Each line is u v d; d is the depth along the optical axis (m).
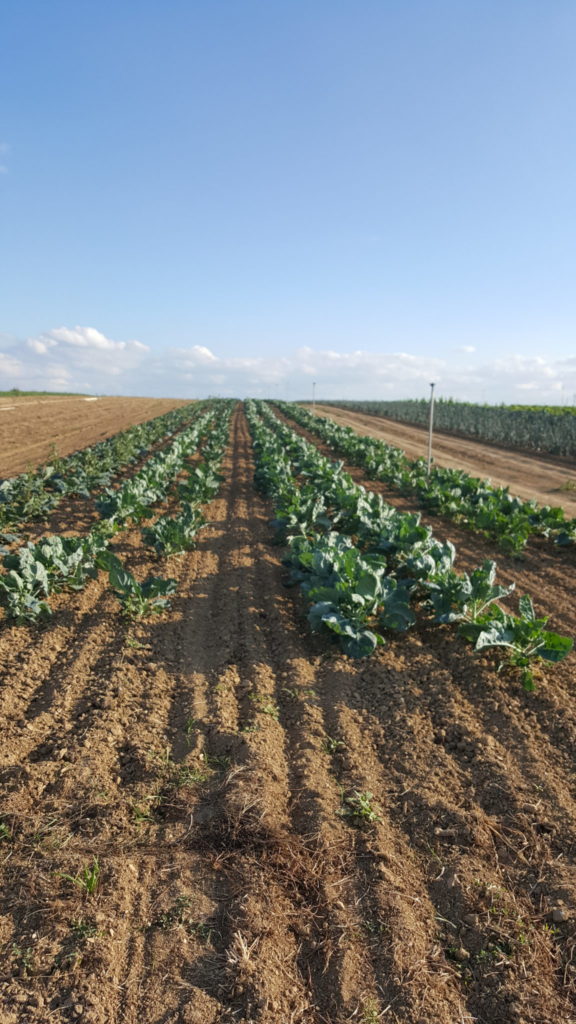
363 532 13.55
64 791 5.37
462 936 4.10
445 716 6.77
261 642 8.73
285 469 21.22
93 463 21.55
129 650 8.22
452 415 51.03
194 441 34.03
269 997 3.61
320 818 5.11
